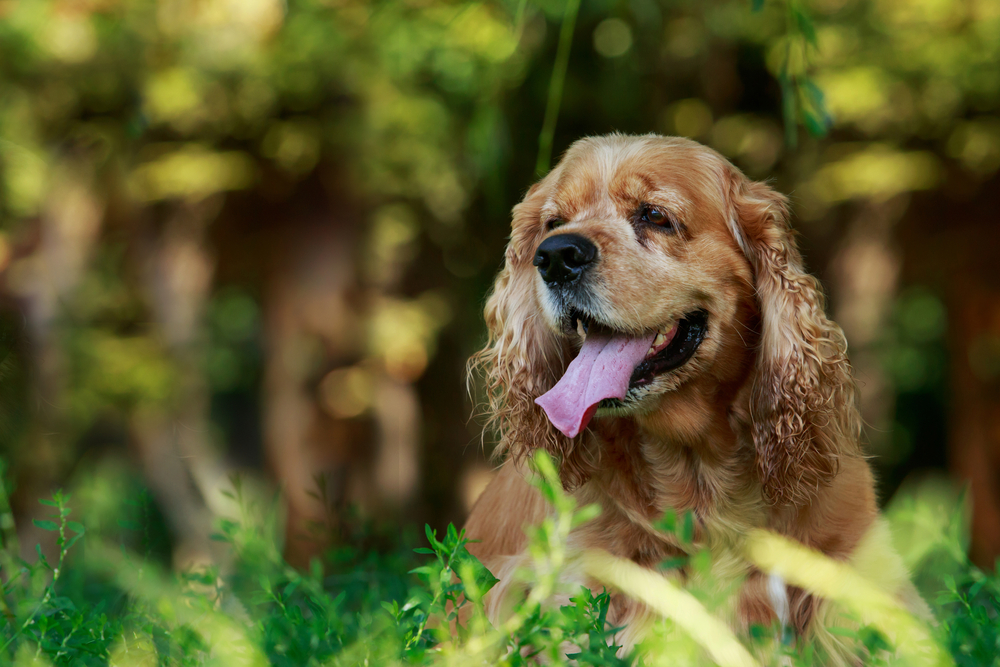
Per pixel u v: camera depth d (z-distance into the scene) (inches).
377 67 431.8
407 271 509.7
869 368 542.0
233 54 432.5
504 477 176.7
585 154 168.2
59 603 138.4
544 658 140.7
